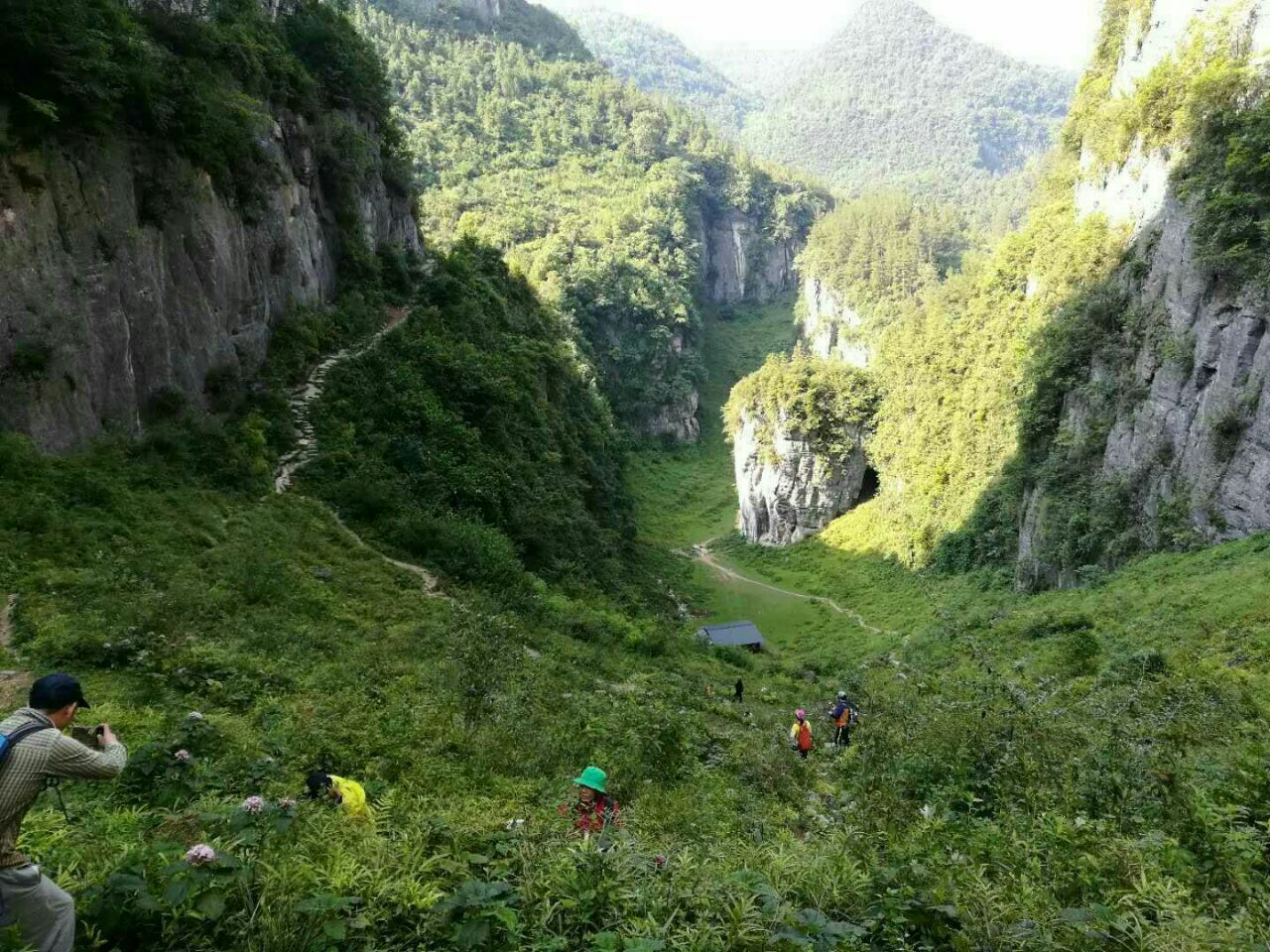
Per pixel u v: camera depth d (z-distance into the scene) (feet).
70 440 62.23
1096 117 162.71
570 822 24.06
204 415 78.43
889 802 28.17
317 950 13.99
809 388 227.61
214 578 56.95
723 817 33.30
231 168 89.97
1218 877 20.72
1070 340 139.23
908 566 183.83
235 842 16.24
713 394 415.64
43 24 60.64
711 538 257.75
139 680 37.70
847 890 18.56
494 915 13.93
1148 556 109.40
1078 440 133.18
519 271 220.64
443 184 416.26
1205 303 107.65
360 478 87.25
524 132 479.00
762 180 552.41
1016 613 109.29
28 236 59.41
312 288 114.73
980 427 174.70
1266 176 98.12
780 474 233.14
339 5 145.89
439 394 115.85
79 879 16.22
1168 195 121.49
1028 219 194.08
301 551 69.56
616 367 356.18
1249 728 37.88
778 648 154.10
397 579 72.43
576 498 135.54
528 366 148.46
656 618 121.08
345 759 31.65
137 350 71.20
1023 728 32.55
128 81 70.13
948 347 194.70
